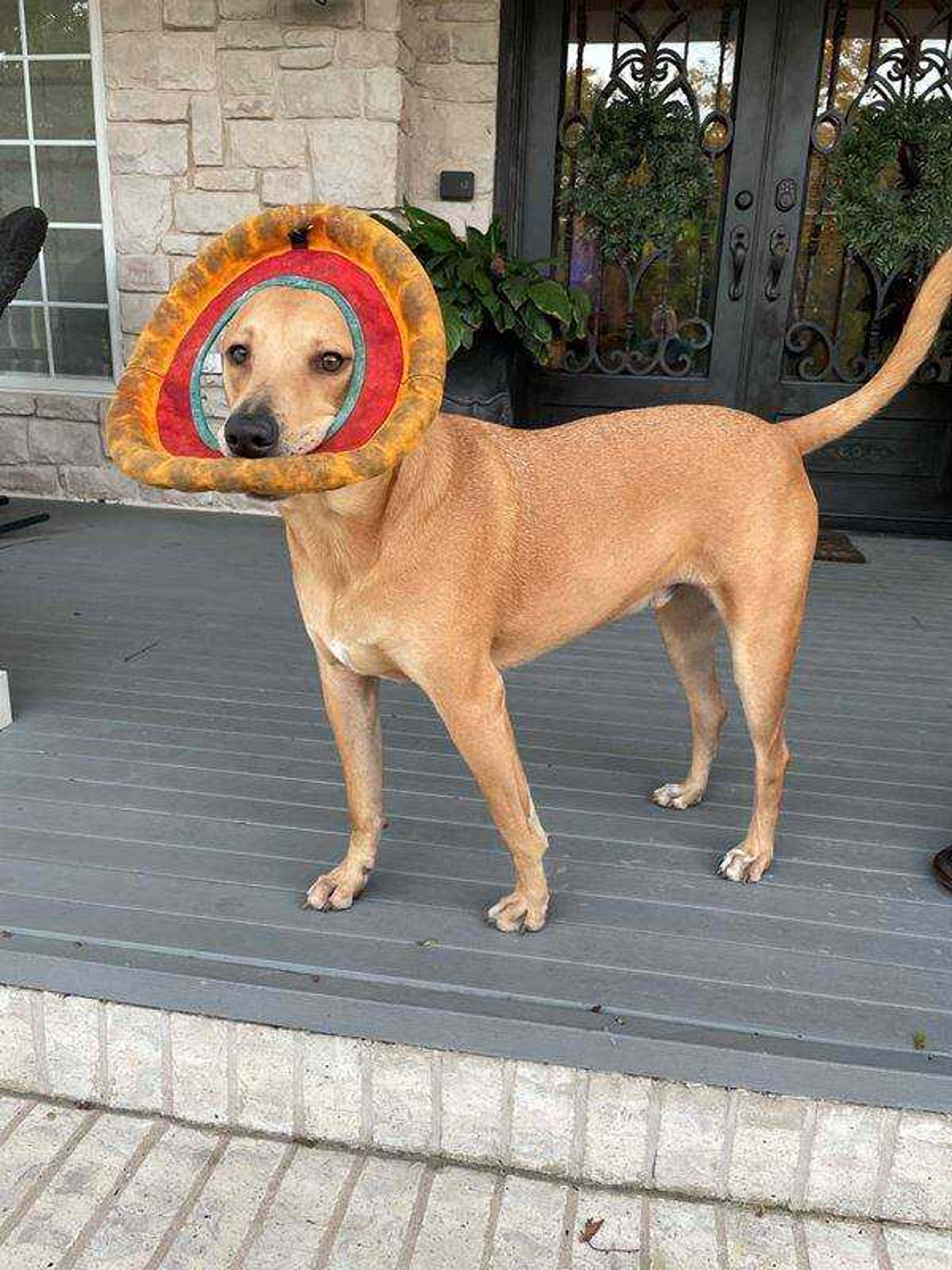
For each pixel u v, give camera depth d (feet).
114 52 11.48
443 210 12.03
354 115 11.17
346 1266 3.51
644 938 4.29
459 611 3.80
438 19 11.35
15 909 4.41
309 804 5.49
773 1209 3.80
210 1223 3.67
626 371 12.51
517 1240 3.62
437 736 6.38
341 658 4.02
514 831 4.13
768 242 11.80
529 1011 3.81
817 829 5.29
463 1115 3.90
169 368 3.42
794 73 11.24
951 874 4.67
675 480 4.31
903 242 11.55
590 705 7.03
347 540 3.67
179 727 6.47
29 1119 4.16
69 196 12.46
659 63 11.48
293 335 3.11
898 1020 3.79
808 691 7.32
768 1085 3.64
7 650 7.84
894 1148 3.64
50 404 12.97
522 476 4.05
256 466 2.90
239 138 11.53
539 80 11.66
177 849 4.97
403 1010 3.82
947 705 7.10
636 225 11.98
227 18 11.10
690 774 5.53
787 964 4.13
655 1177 3.84
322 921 4.38
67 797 5.49
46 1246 3.57
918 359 4.53
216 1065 4.05
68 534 11.63
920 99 11.21
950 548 12.01
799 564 4.50
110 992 4.06
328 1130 4.05
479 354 10.79
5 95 12.16
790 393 12.32
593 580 4.23
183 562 10.55
